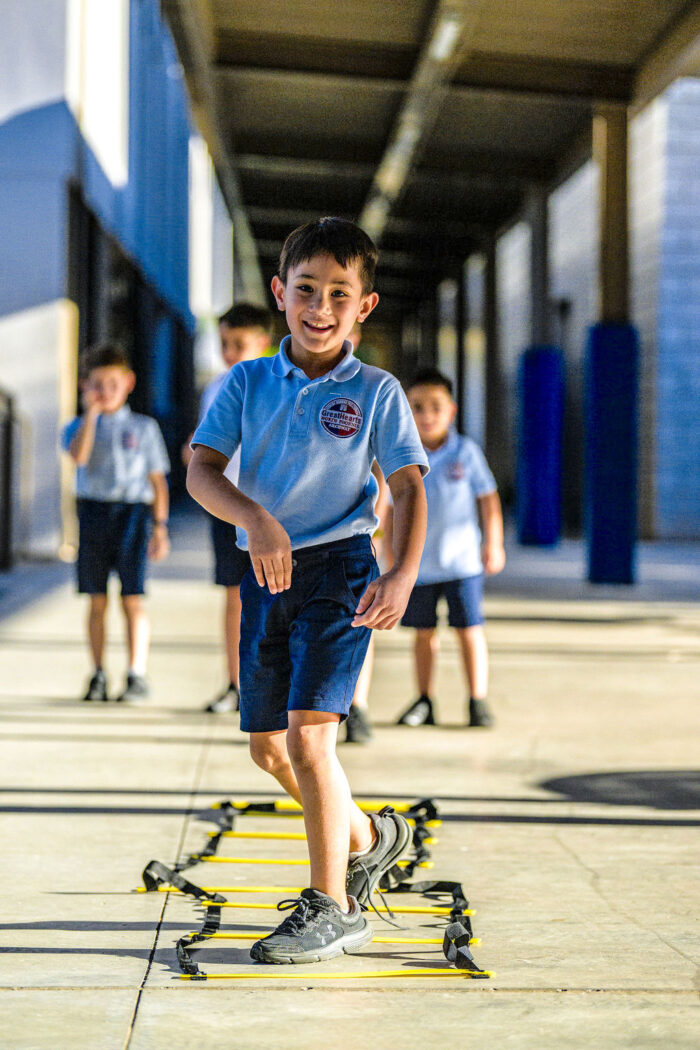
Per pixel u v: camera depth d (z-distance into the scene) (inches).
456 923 94.6
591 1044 75.4
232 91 548.1
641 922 100.7
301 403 93.0
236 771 155.4
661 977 87.7
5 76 517.0
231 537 192.9
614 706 211.5
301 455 92.7
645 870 116.3
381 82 472.1
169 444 1000.2
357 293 92.0
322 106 571.5
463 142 635.5
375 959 90.7
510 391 1174.3
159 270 906.1
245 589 97.6
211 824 130.3
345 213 805.2
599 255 481.1
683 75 451.5
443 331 1363.2
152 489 209.3
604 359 472.7
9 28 517.0
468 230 851.4
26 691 216.1
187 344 1142.3
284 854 120.0
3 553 470.0
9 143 518.0
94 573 206.8
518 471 719.1
